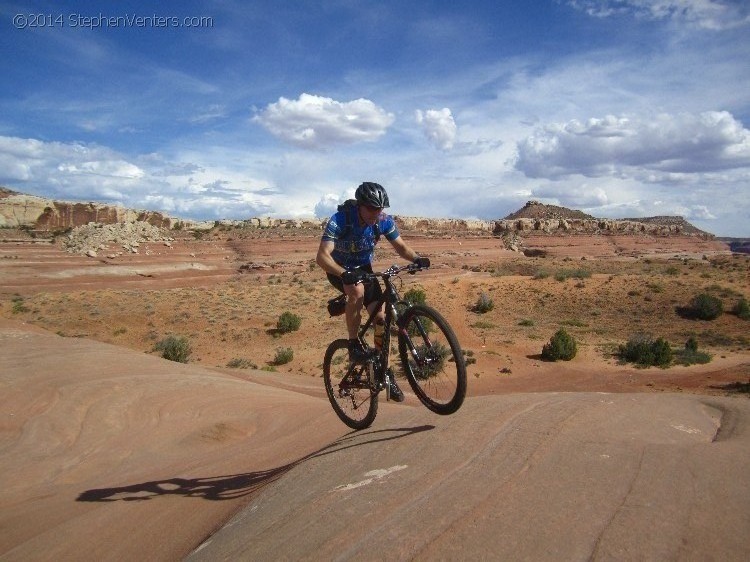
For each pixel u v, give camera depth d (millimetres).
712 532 2270
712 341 44156
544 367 34406
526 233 168750
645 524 2402
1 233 97812
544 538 2416
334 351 5141
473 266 99062
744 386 28359
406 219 166625
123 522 5500
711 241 191500
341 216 4312
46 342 18016
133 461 9461
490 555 2367
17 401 12305
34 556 5039
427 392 4172
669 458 3076
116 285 75750
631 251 161875
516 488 2967
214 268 91625
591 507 2625
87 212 122438
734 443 3271
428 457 3744
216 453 8914
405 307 4141
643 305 55062
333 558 2668
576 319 52062
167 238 108562
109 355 16359
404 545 2594
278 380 27938
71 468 9234
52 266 77000
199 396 12914
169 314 51375
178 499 5914
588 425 3896
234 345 43344
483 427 4074
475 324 48844
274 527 3385
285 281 81062
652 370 33969
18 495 8117
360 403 5293
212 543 3783
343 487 3674
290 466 5777
